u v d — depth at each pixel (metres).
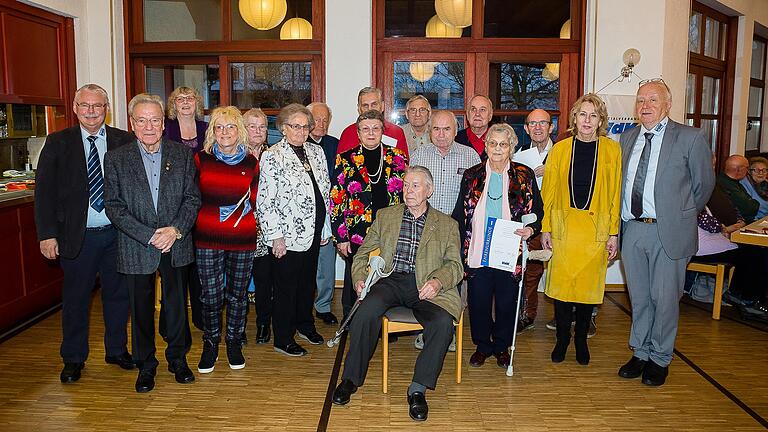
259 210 3.53
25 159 5.34
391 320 3.23
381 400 3.22
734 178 5.51
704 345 4.13
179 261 3.24
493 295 3.64
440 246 3.34
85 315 3.38
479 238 3.46
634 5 5.25
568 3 5.43
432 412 3.08
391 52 5.44
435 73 5.47
